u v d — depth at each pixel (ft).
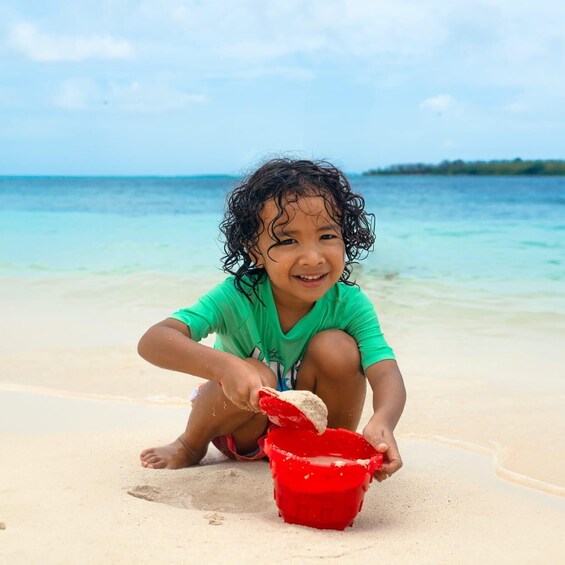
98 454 9.29
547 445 10.27
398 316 18.74
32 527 6.43
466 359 14.93
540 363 14.61
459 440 10.51
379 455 7.31
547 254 28.94
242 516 7.11
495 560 6.17
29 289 22.43
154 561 5.78
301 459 6.91
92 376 13.75
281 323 9.45
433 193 75.56
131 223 44.37
